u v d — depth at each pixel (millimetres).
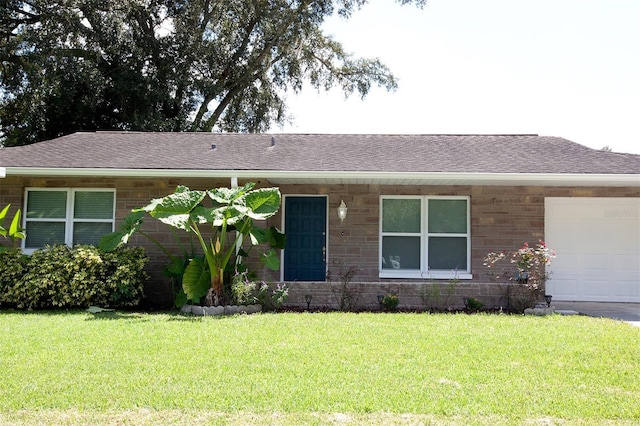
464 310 10797
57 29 21984
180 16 25078
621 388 5578
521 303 10695
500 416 4793
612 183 11664
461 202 12781
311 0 27984
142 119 23859
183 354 6734
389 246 12797
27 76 22750
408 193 12734
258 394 5273
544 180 11195
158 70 24500
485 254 12539
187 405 4977
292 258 12930
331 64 30469
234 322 9008
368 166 11461
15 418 4684
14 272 10742
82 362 6336
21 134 25391
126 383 5574
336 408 4941
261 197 10289
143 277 11633
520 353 6914
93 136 14234
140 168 11273
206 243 11977
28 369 6031
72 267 10766
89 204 12289
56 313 10250
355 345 7301
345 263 12664
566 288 12812
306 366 6238
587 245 12844
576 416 4805
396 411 4883
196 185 12180
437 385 5594
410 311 10719
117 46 22594
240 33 28062
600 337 7906
